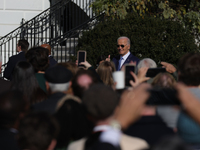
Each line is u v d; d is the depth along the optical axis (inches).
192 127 158.2
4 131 169.3
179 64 187.2
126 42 469.4
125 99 133.9
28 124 146.2
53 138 149.8
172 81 219.5
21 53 457.7
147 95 132.3
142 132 167.2
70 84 243.3
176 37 570.9
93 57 559.5
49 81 222.7
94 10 638.5
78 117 197.3
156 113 171.5
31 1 764.6
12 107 168.2
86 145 140.1
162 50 551.2
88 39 586.2
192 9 681.0
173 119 169.6
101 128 142.0
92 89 150.9
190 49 570.6
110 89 150.5
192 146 159.2
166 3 662.5
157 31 567.8
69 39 695.1
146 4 652.1
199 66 178.7
